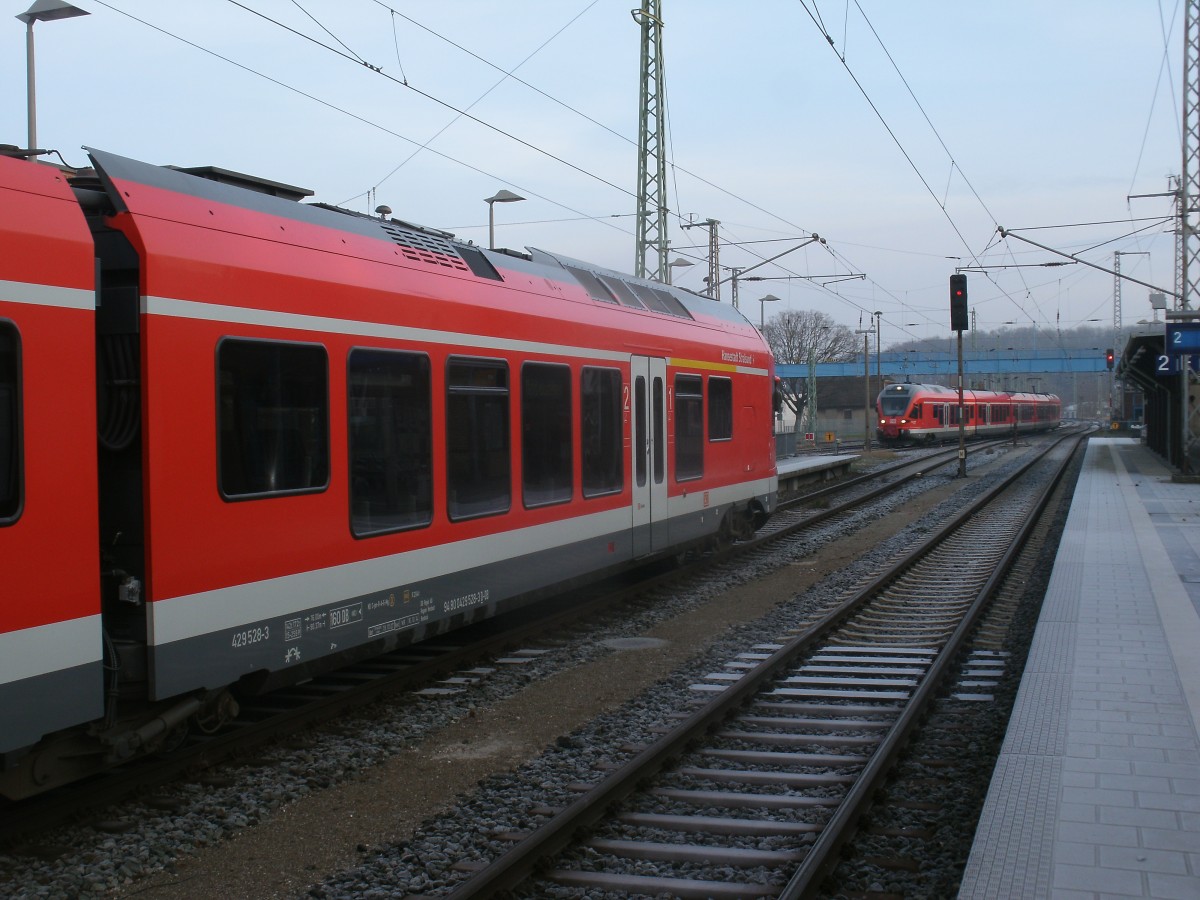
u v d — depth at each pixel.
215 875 4.86
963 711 7.29
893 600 11.57
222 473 5.95
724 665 8.70
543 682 8.29
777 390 15.92
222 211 6.29
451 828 5.29
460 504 8.17
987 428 60.38
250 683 6.40
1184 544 14.34
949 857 4.88
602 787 5.43
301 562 6.54
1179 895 4.06
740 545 15.20
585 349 10.13
